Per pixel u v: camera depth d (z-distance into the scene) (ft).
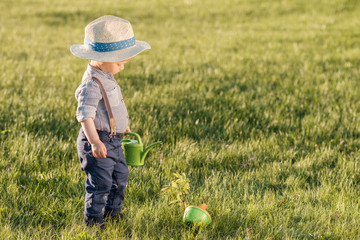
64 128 21.01
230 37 55.57
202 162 18.04
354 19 66.54
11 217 13.07
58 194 14.47
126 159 13.10
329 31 58.08
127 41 11.69
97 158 11.74
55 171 16.14
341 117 23.39
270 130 22.17
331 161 18.24
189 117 22.95
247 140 20.39
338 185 15.99
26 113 22.84
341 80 31.76
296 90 28.55
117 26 11.55
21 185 14.78
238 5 84.33
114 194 12.92
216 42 52.54
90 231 12.09
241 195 14.93
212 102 25.94
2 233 11.85
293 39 53.21
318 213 13.66
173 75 33.58
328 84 30.25
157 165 17.24
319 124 22.33
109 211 13.05
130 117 22.67
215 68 36.24
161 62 39.09
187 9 82.07
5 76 31.17
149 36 57.06
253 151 19.10
